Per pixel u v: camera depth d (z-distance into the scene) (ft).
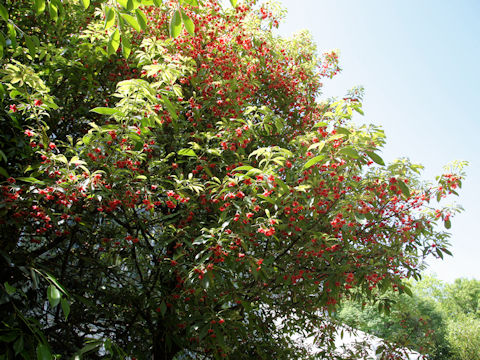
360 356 24.00
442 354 61.46
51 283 9.42
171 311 14.71
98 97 18.10
